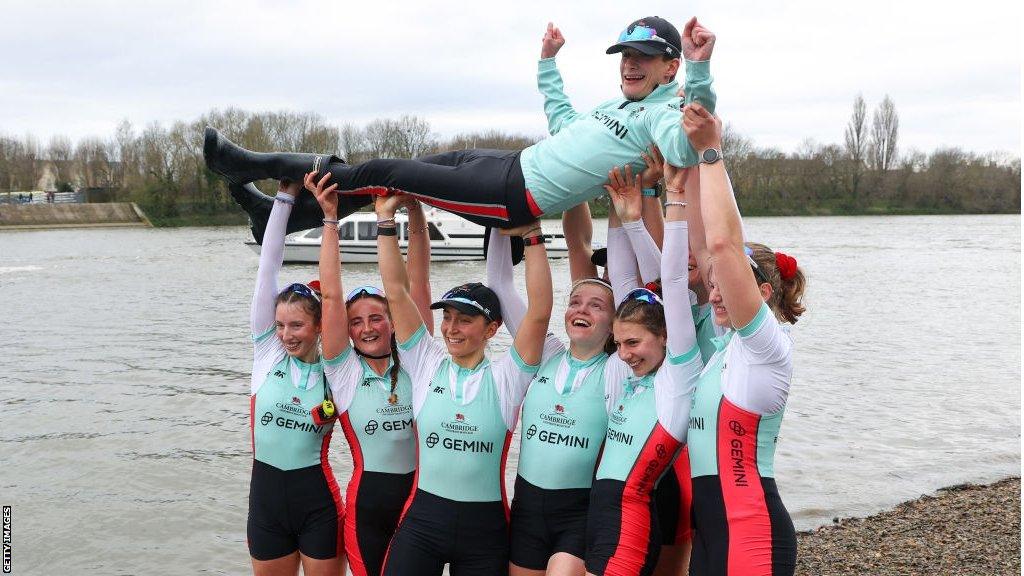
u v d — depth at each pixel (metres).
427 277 5.17
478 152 4.61
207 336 18.23
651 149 4.20
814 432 10.93
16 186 89.00
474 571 4.39
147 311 22.22
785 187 95.12
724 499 3.77
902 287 28.34
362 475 4.65
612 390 4.30
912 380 14.14
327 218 4.72
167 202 72.88
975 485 8.81
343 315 4.66
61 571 6.94
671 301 4.02
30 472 9.24
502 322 4.87
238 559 7.19
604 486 4.12
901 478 9.10
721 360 3.92
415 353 4.58
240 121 67.06
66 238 55.81
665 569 4.54
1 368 14.72
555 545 4.31
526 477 4.38
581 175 4.28
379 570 4.64
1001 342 17.94
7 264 36.38
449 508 4.36
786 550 3.70
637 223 4.38
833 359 16.06
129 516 8.04
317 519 4.79
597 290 4.35
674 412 4.04
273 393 4.82
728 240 3.64
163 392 12.94
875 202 95.75
